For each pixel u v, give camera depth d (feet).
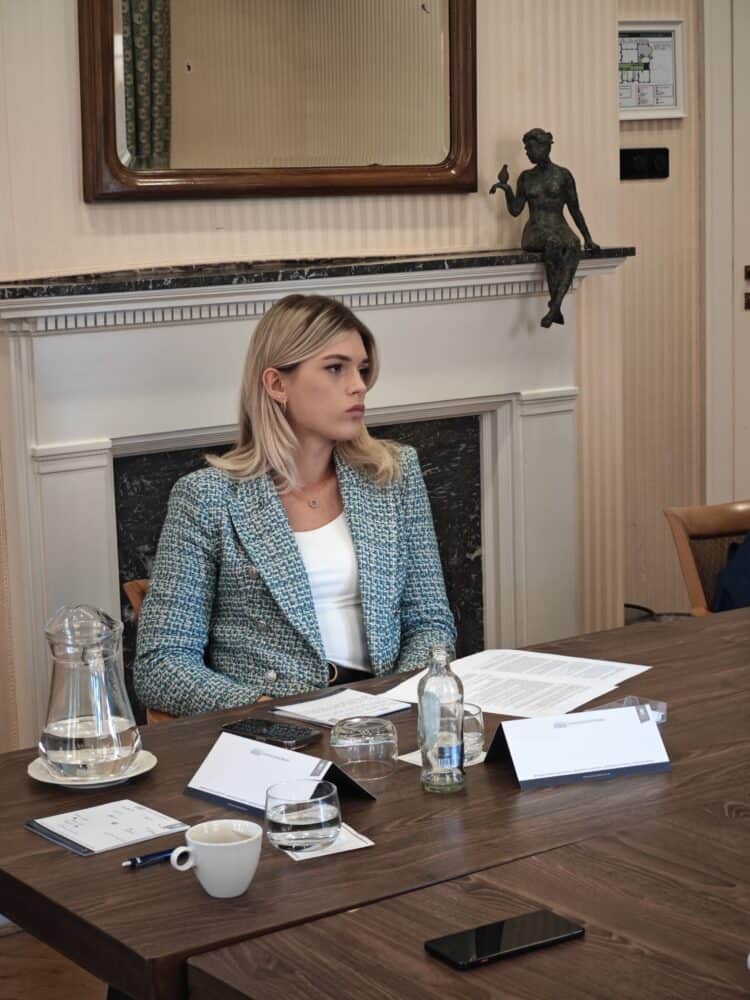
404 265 11.64
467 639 13.14
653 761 6.00
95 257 10.94
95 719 5.96
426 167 12.21
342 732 6.32
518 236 12.85
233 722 6.81
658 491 16.46
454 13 12.09
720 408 16.44
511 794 5.77
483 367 12.51
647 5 15.52
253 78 11.32
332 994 4.11
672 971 4.17
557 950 4.33
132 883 4.97
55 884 4.98
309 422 8.21
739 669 7.50
